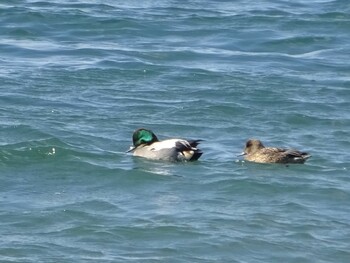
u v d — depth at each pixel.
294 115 22.67
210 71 26.45
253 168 18.66
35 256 14.50
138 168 18.48
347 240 15.41
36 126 20.94
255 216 16.16
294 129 21.88
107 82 25.11
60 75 25.44
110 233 15.36
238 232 15.52
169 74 26.05
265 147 19.55
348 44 30.08
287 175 18.25
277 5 34.41
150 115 22.48
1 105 22.56
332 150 20.23
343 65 27.83
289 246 15.14
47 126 21.06
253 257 14.80
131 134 21.00
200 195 17.14
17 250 14.67
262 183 17.69
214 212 16.31
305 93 24.64
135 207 16.48
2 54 27.70
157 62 27.34
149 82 25.31
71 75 25.48
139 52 28.22
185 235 15.35
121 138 20.69
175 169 18.53
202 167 18.72
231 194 17.22
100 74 25.78
